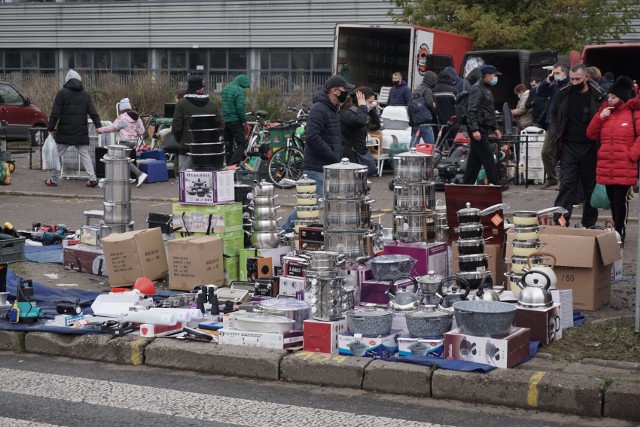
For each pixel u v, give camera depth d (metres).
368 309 17.03
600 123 24.66
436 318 16.28
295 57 87.62
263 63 88.94
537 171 39.97
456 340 15.88
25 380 16.58
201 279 21.94
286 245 23.59
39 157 56.34
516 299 17.75
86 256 24.67
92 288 23.09
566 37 64.94
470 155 31.69
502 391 14.90
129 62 94.62
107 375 16.89
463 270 18.75
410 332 16.48
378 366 15.81
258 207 22.86
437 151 41.22
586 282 19.64
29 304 19.16
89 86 72.81
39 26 97.94
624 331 17.77
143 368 17.33
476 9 64.50
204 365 16.94
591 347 17.17
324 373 16.08
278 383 16.28
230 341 17.36
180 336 17.98
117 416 14.52
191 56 92.00
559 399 14.55
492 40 64.00
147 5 92.69
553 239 19.69
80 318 19.06
